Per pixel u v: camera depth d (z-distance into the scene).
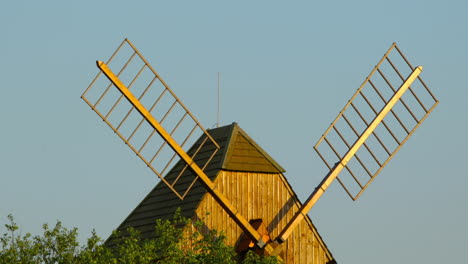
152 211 133.88
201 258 107.12
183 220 109.56
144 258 100.38
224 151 128.38
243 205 127.19
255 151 129.88
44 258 100.31
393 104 131.75
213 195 122.19
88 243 100.81
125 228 136.62
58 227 101.06
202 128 123.00
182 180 132.62
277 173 130.00
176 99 121.44
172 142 120.50
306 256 129.62
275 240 124.06
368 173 130.12
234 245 125.12
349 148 129.25
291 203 130.38
